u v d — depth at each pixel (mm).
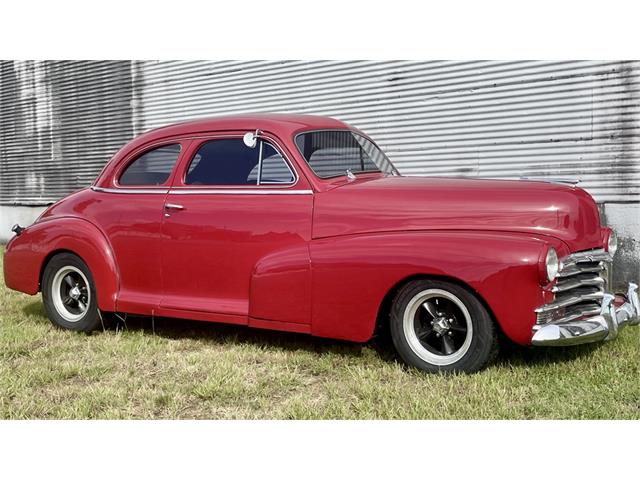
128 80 10812
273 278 4301
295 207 4441
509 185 4180
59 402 3693
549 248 3660
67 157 11938
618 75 6543
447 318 3963
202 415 3486
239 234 4559
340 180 4645
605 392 3568
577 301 3879
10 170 12961
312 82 8695
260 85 9211
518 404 3447
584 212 4090
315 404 3578
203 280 4703
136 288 5000
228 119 4957
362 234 4223
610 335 3883
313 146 4707
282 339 4934
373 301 3996
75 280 5402
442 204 4129
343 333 4109
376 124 8195
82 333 5250
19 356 4625
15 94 12664
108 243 5094
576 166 6836
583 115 6762
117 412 3484
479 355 3816
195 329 5328
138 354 4586
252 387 3830
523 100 7125
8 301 6520
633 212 6531
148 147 5164
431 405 3453
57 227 5289
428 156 7812
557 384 3703
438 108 7703
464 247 3775
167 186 4957
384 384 3875
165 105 10375
